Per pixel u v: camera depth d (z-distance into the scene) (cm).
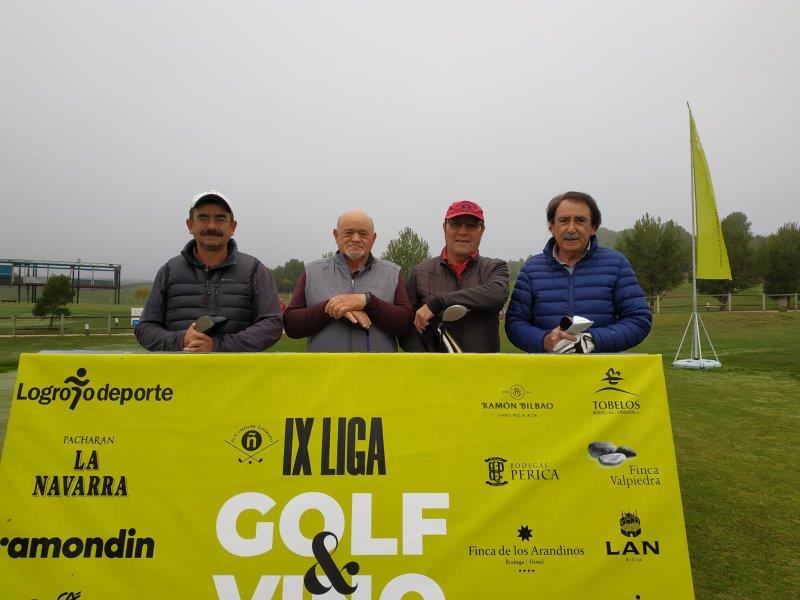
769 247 3177
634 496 214
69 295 2719
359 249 337
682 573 207
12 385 897
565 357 227
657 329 2005
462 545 207
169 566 201
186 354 220
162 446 213
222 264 320
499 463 216
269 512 208
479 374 224
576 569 207
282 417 217
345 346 320
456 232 347
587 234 329
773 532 359
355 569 204
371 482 212
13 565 200
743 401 779
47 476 208
